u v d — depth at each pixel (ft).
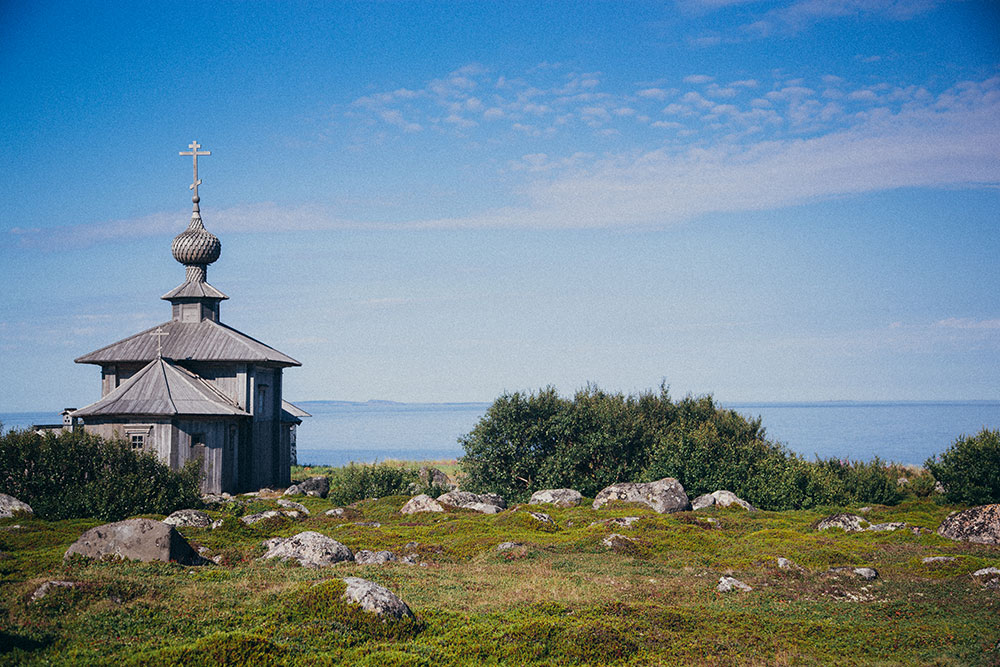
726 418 181.37
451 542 104.99
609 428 164.76
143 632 58.03
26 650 53.83
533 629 61.57
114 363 185.98
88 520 114.11
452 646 58.75
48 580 65.10
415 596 72.74
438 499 142.20
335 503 157.38
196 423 164.96
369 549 98.89
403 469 173.99
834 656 61.77
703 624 67.51
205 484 165.37
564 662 58.08
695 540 106.83
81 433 131.64
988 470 138.41
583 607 70.08
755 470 157.99
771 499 148.66
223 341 187.62
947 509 138.41
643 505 138.51
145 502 124.16
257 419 186.80
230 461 174.09
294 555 87.45
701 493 152.25
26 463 124.98
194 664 52.34
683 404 188.44
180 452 161.89
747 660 60.08
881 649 63.31
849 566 87.81
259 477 187.01
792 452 171.22
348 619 61.67
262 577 76.38
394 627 61.46
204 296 196.34
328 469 259.39
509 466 167.32
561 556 97.71
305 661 54.08
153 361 177.58
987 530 106.22
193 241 198.08
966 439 145.59
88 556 79.05
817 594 79.56
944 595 78.18
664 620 67.31
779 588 81.61
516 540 105.29
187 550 83.25
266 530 112.78
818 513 138.21
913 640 64.80
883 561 93.56
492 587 78.95
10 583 68.54
